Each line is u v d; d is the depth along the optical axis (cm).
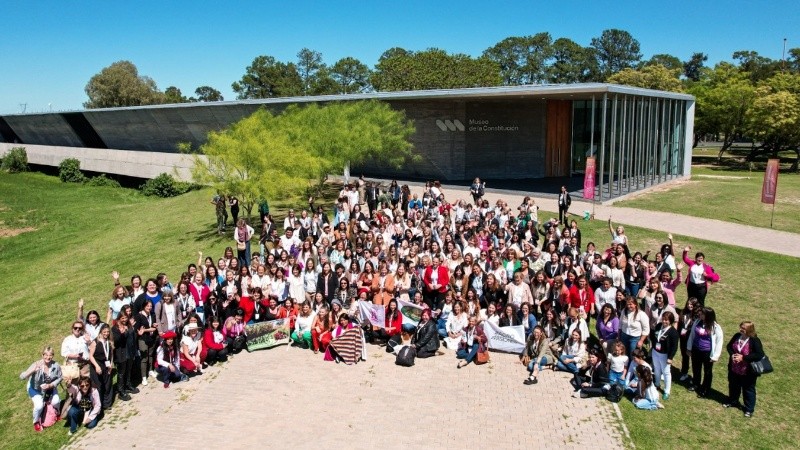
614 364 1199
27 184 5862
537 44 10981
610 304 1288
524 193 3169
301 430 1115
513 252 1588
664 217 2580
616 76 7019
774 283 1770
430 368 1355
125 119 5228
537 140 3931
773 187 2456
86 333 1268
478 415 1148
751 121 5175
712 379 1273
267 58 11662
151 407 1236
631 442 1055
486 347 1378
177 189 4812
